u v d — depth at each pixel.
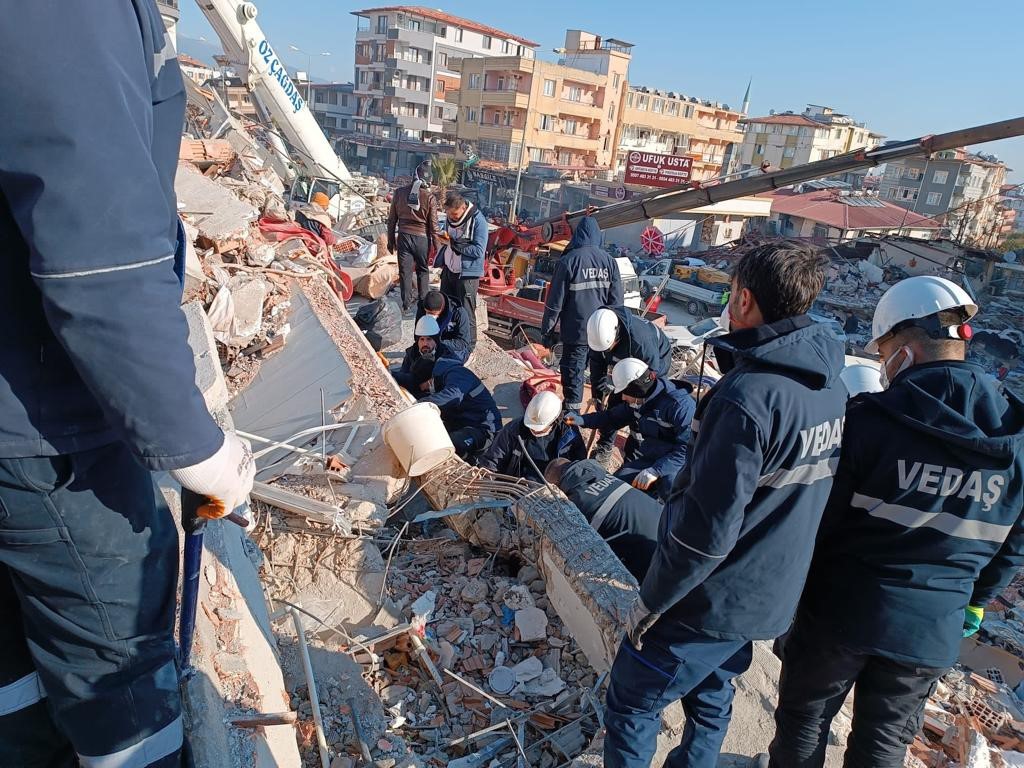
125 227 0.98
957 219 45.22
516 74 52.03
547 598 3.81
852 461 2.24
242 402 5.38
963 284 30.36
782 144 68.44
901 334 2.43
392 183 55.69
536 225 14.89
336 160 16.36
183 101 1.28
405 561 4.11
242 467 1.24
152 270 1.02
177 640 2.12
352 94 71.31
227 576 2.63
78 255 0.96
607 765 2.46
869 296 30.83
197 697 1.99
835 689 2.38
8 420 1.09
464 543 4.26
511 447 5.43
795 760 2.50
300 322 6.18
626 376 5.50
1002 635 5.50
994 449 2.06
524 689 3.31
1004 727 3.40
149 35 1.15
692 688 2.34
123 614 1.30
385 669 3.37
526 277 16.09
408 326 9.39
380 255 11.07
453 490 4.27
